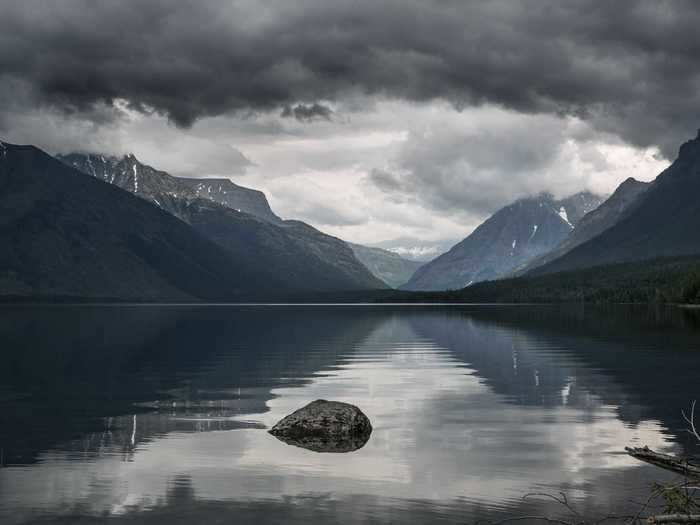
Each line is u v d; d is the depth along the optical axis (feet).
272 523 67.21
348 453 95.50
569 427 112.16
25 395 149.07
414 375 185.16
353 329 433.07
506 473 84.79
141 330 420.77
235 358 235.81
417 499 74.59
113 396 147.74
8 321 561.02
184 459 91.97
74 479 81.76
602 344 284.20
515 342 304.09
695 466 82.99
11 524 66.69
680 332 358.64
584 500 73.97
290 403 138.82
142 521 67.56
